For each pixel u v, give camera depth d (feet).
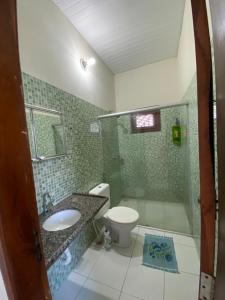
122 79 10.91
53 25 5.17
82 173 6.52
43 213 4.38
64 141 5.43
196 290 4.39
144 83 10.28
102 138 8.44
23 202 1.57
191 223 6.73
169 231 7.01
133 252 5.92
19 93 1.63
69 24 6.04
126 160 10.19
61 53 5.51
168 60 9.55
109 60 9.17
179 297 4.24
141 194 9.83
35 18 4.48
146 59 9.46
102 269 5.27
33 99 4.29
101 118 8.45
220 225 1.49
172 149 9.34
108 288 4.62
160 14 6.13
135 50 8.42
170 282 4.67
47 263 2.62
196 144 5.39
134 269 5.20
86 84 7.18
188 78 6.21
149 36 7.36
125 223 5.70
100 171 8.11
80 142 6.48
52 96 4.98
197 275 4.83
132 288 4.57
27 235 1.59
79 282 4.86
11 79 1.54
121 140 10.19
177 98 9.40
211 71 1.58
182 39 6.90
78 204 4.91
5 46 1.50
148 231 7.08
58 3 5.27
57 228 4.20
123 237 6.11
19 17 4.00
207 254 1.70
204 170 1.67
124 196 9.99
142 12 5.95
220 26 1.29
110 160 9.22
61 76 5.46
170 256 5.62
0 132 1.41
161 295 4.33
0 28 1.46
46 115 4.73
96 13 5.82
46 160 4.65
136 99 10.57
